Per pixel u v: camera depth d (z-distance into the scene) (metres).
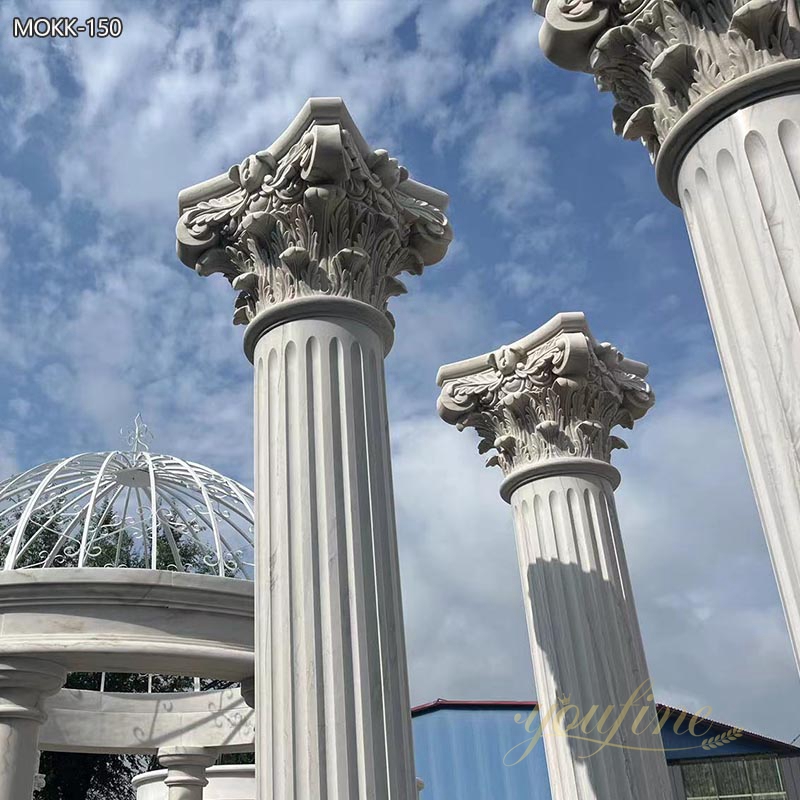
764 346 5.30
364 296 8.45
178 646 12.66
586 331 12.62
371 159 8.57
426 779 31.17
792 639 5.08
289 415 7.88
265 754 6.96
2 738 11.95
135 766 36.91
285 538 7.43
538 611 11.86
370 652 7.07
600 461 12.36
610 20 6.74
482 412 13.39
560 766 11.02
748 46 5.69
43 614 12.45
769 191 5.44
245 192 8.83
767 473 5.24
